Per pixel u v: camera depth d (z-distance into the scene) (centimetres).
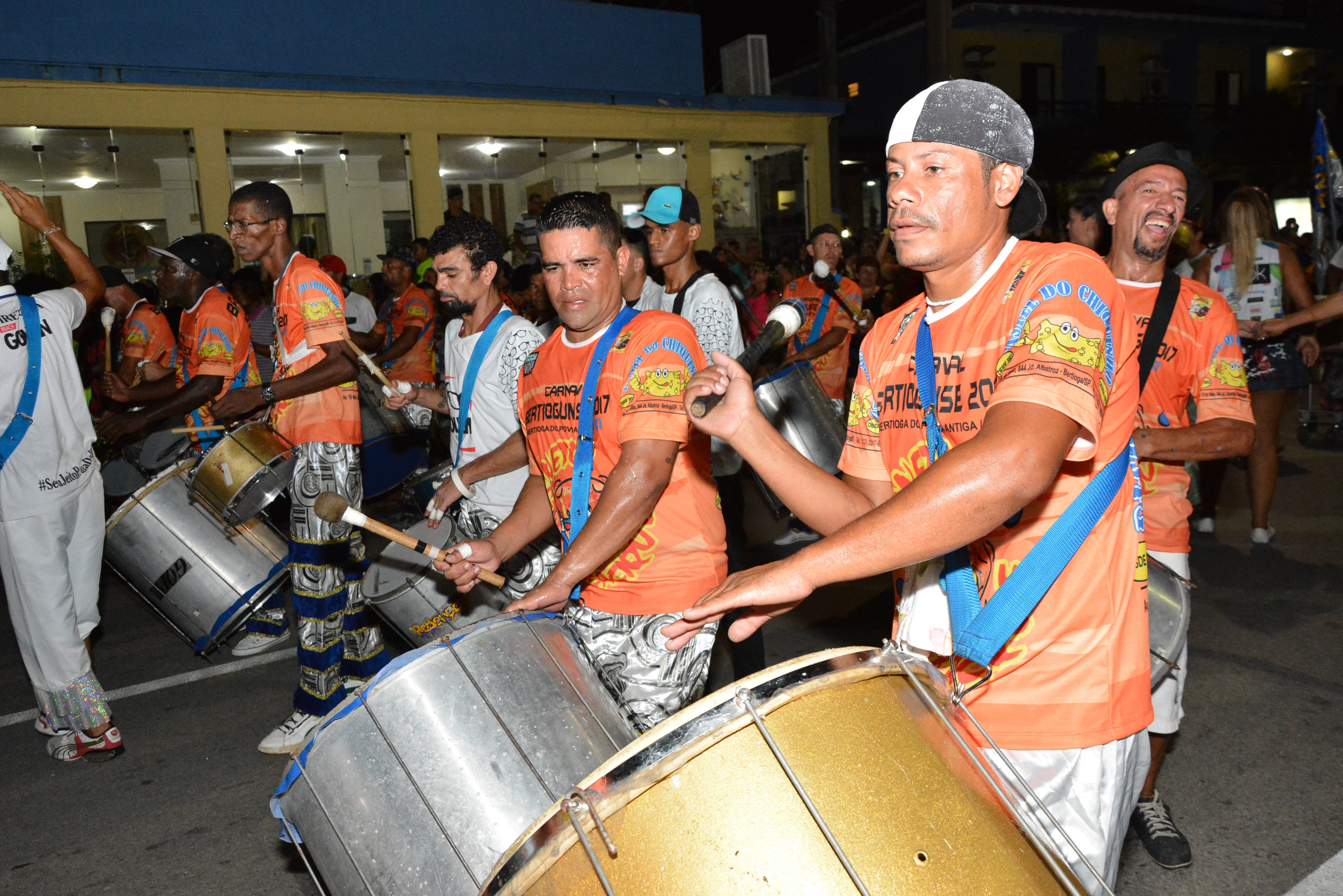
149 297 1002
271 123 1155
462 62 1320
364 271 1239
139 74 1077
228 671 468
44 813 342
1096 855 160
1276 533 589
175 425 501
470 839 169
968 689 163
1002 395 129
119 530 430
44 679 369
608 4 1434
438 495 300
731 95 1538
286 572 447
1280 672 400
